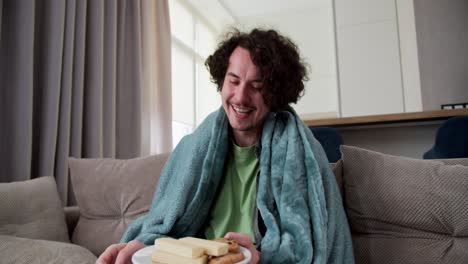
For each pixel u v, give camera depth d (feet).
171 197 2.89
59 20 5.47
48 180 4.24
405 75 11.33
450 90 10.61
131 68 7.67
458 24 10.66
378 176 3.06
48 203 3.95
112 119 6.80
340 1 12.19
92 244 3.92
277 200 2.49
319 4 15.38
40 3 5.55
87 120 6.28
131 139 7.45
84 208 4.17
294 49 3.01
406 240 2.87
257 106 2.74
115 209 4.05
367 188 3.06
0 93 4.92
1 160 4.88
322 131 5.05
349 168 3.20
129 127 7.49
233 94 2.73
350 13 12.05
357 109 11.75
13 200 3.59
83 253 2.77
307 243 2.13
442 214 2.77
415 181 2.92
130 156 7.40
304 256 2.09
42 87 5.39
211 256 1.62
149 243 2.66
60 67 5.46
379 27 11.75
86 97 6.34
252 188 2.85
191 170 2.87
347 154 3.25
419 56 10.93
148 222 2.86
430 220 2.80
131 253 2.00
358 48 11.89
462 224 2.72
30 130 4.92
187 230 2.89
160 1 9.24
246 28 3.14
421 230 2.86
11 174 4.85
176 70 12.78
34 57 5.42
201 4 14.12
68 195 5.64
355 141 6.61
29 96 4.92
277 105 2.95
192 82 13.79
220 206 2.92
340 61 12.05
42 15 5.52
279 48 2.84
